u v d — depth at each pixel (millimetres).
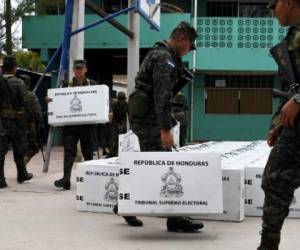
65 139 7816
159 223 5645
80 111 7648
